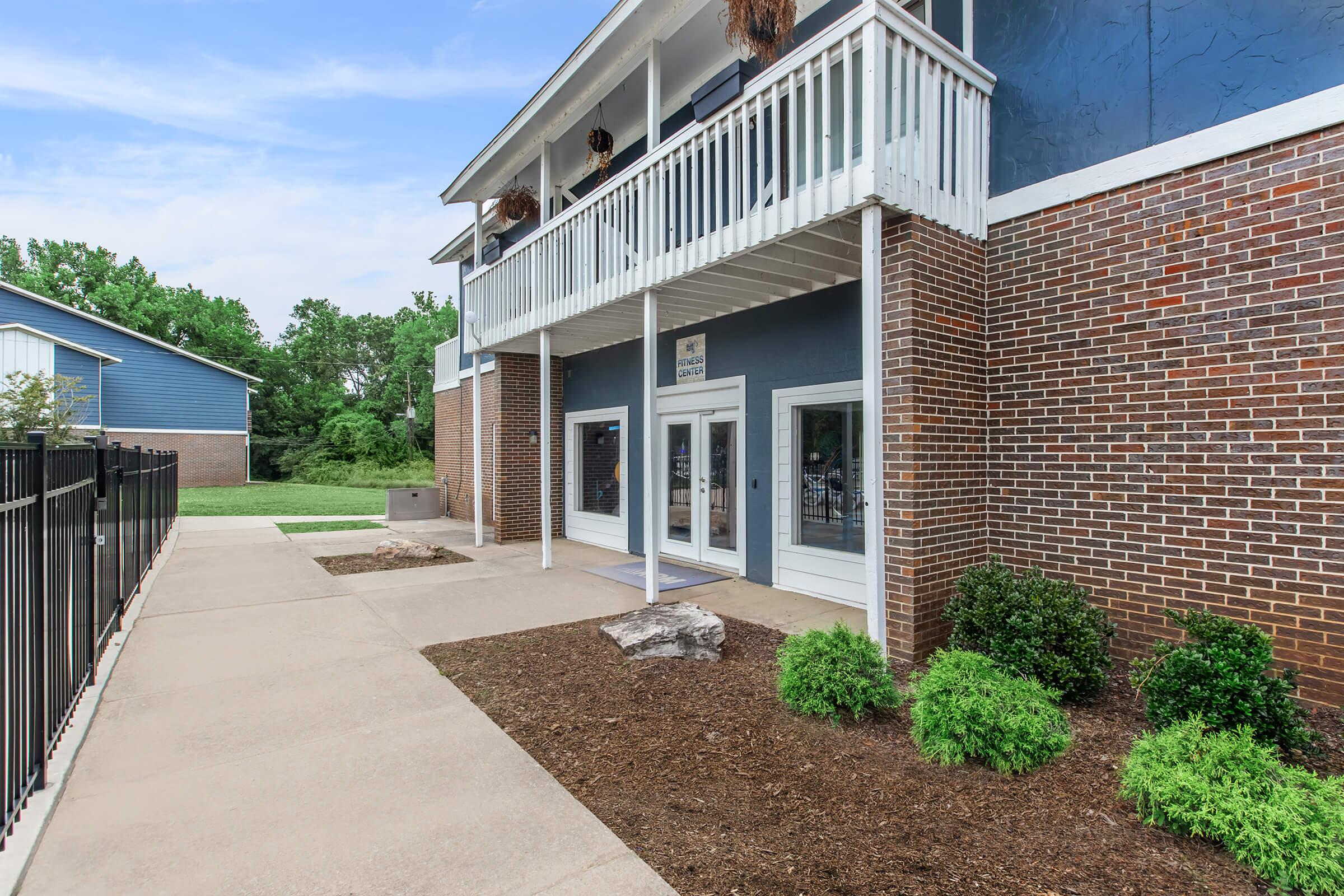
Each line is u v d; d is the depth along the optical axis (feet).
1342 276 11.64
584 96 25.36
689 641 15.39
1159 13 14.07
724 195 24.38
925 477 15.11
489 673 14.38
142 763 10.25
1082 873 7.48
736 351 24.40
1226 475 13.06
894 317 15.12
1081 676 11.95
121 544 17.98
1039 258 15.99
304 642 16.63
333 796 9.27
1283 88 12.40
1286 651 12.27
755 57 22.15
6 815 8.11
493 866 7.66
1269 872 7.16
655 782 9.68
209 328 142.72
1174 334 13.78
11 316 71.97
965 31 17.62
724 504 25.88
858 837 8.25
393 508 46.47
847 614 19.27
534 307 27.84
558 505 36.24
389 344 179.42
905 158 14.69
